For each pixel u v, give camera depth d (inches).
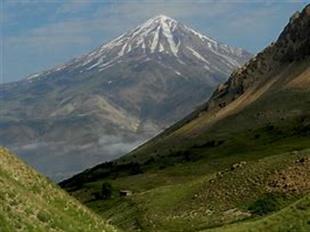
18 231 1460.4
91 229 1831.9
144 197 5113.2
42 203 1737.2
